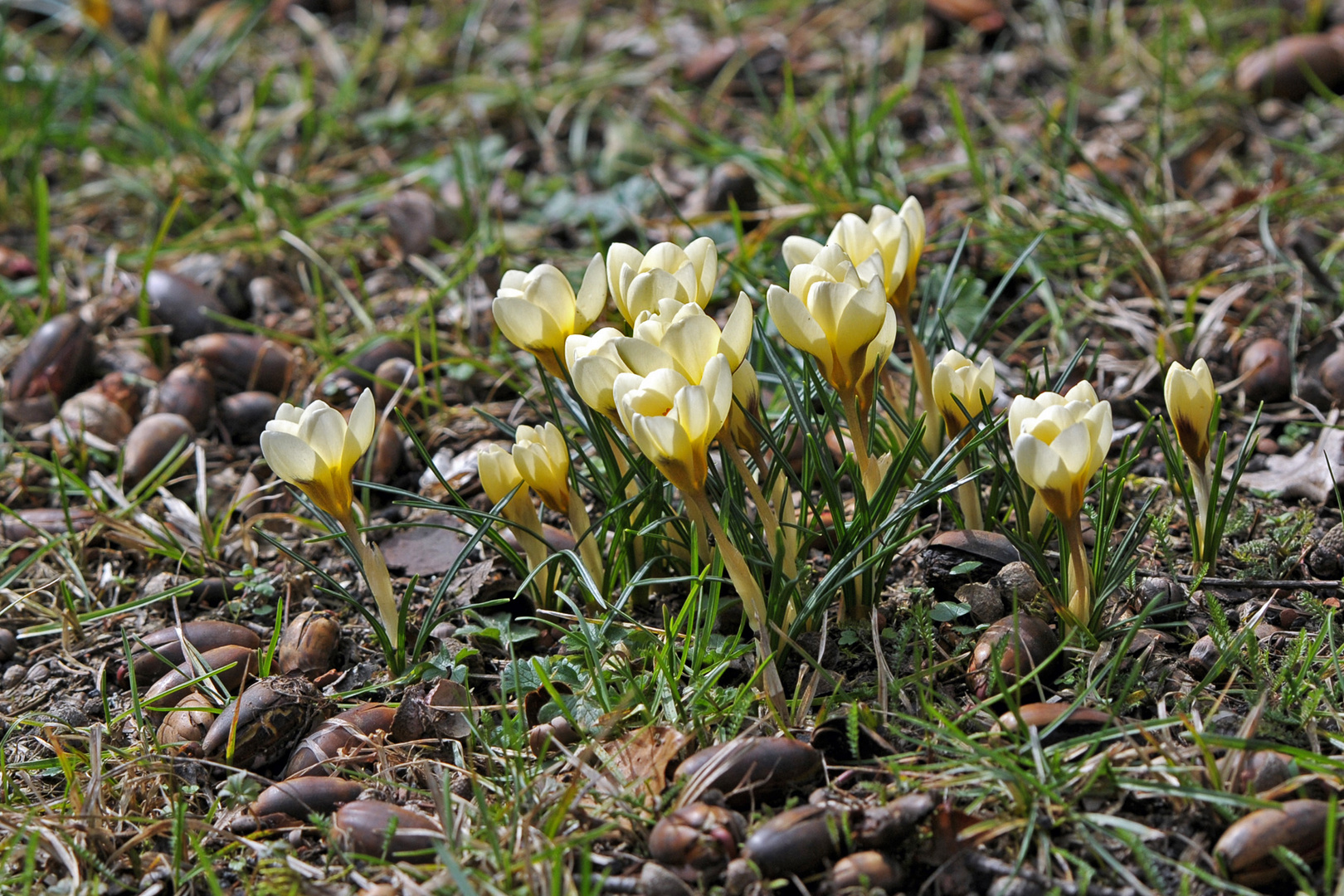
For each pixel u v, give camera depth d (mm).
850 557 1174
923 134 1727
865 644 1199
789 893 1139
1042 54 1868
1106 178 1383
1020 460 1150
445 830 1150
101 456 1333
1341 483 1251
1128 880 1134
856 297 1153
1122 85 1766
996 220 1399
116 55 2064
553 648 1221
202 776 1183
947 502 1224
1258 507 1254
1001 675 1155
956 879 1141
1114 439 1292
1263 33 1819
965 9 1956
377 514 1294
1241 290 1337
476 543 1205
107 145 1868
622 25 2152
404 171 1736
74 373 1368
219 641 1227
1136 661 1178
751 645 1183
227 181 1682
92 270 1549
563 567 1234
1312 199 1404
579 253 1477
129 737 1205
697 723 1169
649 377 1141
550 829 1146
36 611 1262
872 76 1688
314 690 1191
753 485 1174
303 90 1906
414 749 1186
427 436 1330
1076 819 1143
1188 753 1151
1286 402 1302
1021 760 1148
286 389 1365
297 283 1496
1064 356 1332
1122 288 1372
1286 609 1201
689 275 1179
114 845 1168
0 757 1188
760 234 1398
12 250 1619
